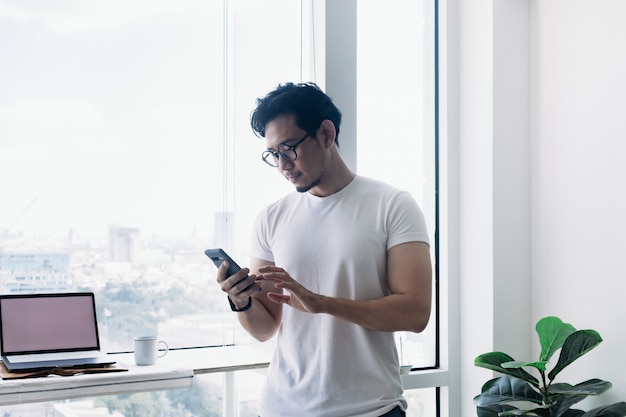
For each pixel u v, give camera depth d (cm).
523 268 297
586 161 275
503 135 294
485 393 259
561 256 285
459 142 307
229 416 252
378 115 297
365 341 172
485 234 294
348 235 175
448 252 303
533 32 300
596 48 272
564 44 285
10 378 183
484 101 296
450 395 302
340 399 171
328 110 175
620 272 262
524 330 297
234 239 267
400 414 173
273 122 172
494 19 293
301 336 177
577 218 279
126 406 247
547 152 292
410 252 172
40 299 217
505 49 295
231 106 268
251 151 266
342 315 163
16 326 212
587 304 274
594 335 242
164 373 198
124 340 247
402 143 302
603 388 243
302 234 181
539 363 243
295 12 277
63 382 183
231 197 267
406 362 298
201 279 261
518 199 297
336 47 262
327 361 172
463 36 306
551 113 291
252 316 185
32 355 210
